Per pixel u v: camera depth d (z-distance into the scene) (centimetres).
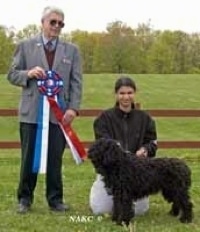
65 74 687
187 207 647
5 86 3372
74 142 703
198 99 3234
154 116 1254
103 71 6519
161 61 6488
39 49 680
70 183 921
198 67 6500
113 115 683
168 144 1260
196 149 1382
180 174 639
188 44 6538
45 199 780
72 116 686
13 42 5878
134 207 662
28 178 700
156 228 617
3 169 1104
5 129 2252
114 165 616
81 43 6525
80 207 737
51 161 697
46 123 682
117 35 6581
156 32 6669
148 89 3572
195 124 2339
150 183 627
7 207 730
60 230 609
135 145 682
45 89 679
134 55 6500
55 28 675
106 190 657
